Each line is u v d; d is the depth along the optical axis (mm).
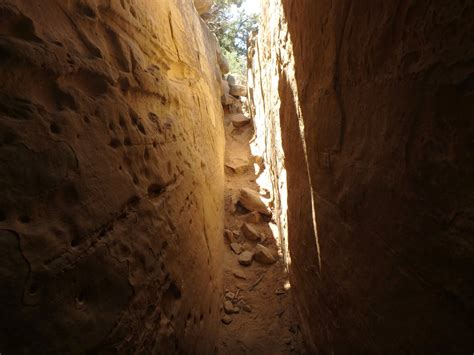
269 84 6109
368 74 1557
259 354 3404
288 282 4535
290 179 3889
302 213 3189
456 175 995
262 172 8461
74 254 1210
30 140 1116
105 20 1889
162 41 3115
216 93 9805
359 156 1703
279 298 4305
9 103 1092
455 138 993
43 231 1102
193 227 2822
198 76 5641
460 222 985
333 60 2006
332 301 2270
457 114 979
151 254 1792
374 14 1440
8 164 1029
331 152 2162
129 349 1431
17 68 1139
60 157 1218
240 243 5691
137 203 1783
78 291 1217
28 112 1141
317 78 2418
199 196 3357
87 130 1420
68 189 1243
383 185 1444
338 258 2096
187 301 2275
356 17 1633
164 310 1892
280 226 5281
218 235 4363
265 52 6617
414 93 1177
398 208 1325
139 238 1698
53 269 1101
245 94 15930
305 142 2932
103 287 1346
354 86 1744
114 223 1518
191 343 2203
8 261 962
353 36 1686
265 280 4750
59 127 1255
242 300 4273
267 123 7137
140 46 2404
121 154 1683
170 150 2559
